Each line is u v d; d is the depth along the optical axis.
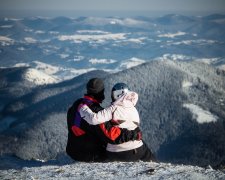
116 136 8.81
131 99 9.06
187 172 6.89
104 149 9.24
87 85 9.31
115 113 8.85
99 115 8.82
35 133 183.00
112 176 6.98
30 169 8.24
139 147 9.05
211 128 187.25
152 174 6.95
